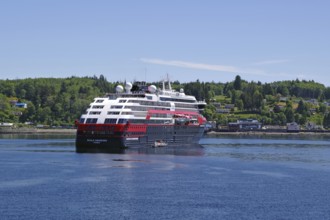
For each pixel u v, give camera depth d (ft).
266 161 650.02
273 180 482.69
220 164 598.75
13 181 449.06
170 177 484.74
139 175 490.90
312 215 350.02
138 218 333.83
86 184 438.40
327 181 480.64
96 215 338.75
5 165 549.54
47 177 471.21
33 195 392.88
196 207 363.97
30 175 481.46
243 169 556.51
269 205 375.45
